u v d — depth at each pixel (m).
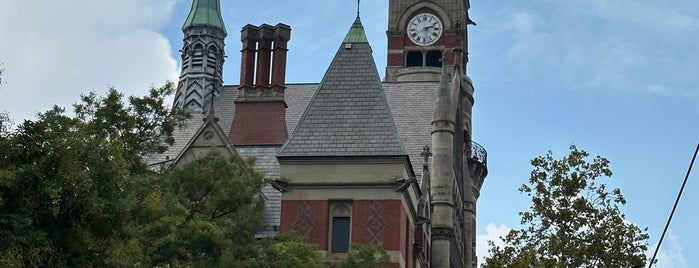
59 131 37.62
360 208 58.88
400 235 58.31
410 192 61.16
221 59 86.75
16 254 34.28
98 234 37.59
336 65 62.97
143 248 43.25
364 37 63.91
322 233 58.72
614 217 54.72
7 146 35.88
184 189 50.16
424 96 79.88
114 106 47.00
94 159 37.50
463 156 87.50
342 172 59.53
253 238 50.00
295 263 47.94
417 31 111.25
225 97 83.62
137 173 46.75
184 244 46.41
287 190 59.66
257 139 71.62
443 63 76.00
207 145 61.50
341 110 61.34
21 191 35.72
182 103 83.75
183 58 86.31
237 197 49.66
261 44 74.06
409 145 75.00
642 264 54.03
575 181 55.41
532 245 55.28
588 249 53.91
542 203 55.47
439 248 71.31
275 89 73.00
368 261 50.16
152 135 48.56
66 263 36.91
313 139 60.44
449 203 72.38
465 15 113.44
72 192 36.59
